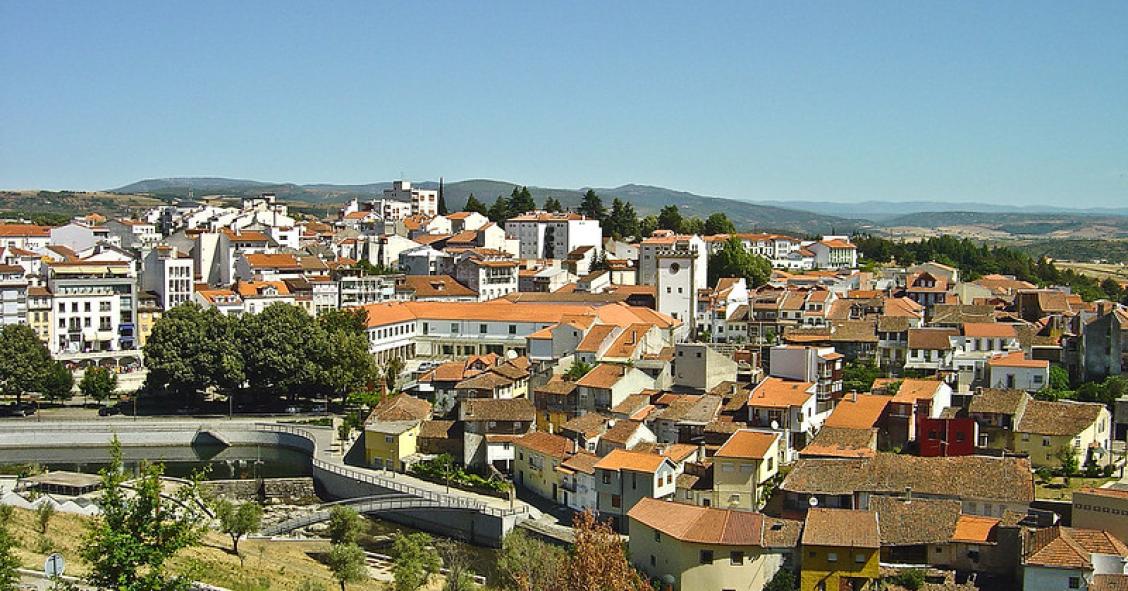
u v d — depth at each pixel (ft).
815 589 305.12
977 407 402.31
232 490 469.16
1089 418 390.42
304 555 374.63
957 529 319.68
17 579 225.76
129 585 189.16
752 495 370.32
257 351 583.58
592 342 539.29
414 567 330.75
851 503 349.00
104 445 550.36
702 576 309.63
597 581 243.40
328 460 484.33
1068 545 287.69
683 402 447.01
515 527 385.91
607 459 389.19
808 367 456.04
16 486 433.89
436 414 510.99
